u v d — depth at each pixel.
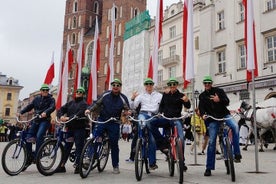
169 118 6.40
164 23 39.06
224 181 6.02
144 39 43.28
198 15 33.12
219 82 25.98
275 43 21.86
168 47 38.22
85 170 6.51
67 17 70.44
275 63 21.41
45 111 7.13
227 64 25.47
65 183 5.82
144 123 6.59
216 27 27.25
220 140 6.66
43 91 7.46
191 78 9.44
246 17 7.95
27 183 5.81
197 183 5.79
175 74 36.34
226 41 25.84
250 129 14.18
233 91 24.02
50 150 7.00
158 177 6.53
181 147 5.94
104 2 59.41
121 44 53.94
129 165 8.66
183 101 6.60
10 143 6.80
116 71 53.16
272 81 20.80
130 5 56.38
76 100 7.45
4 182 5.89
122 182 5.94
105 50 56.69
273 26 21.95
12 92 81.00
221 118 6.58
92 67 13.80
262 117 13.06
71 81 61.97
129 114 6.94
